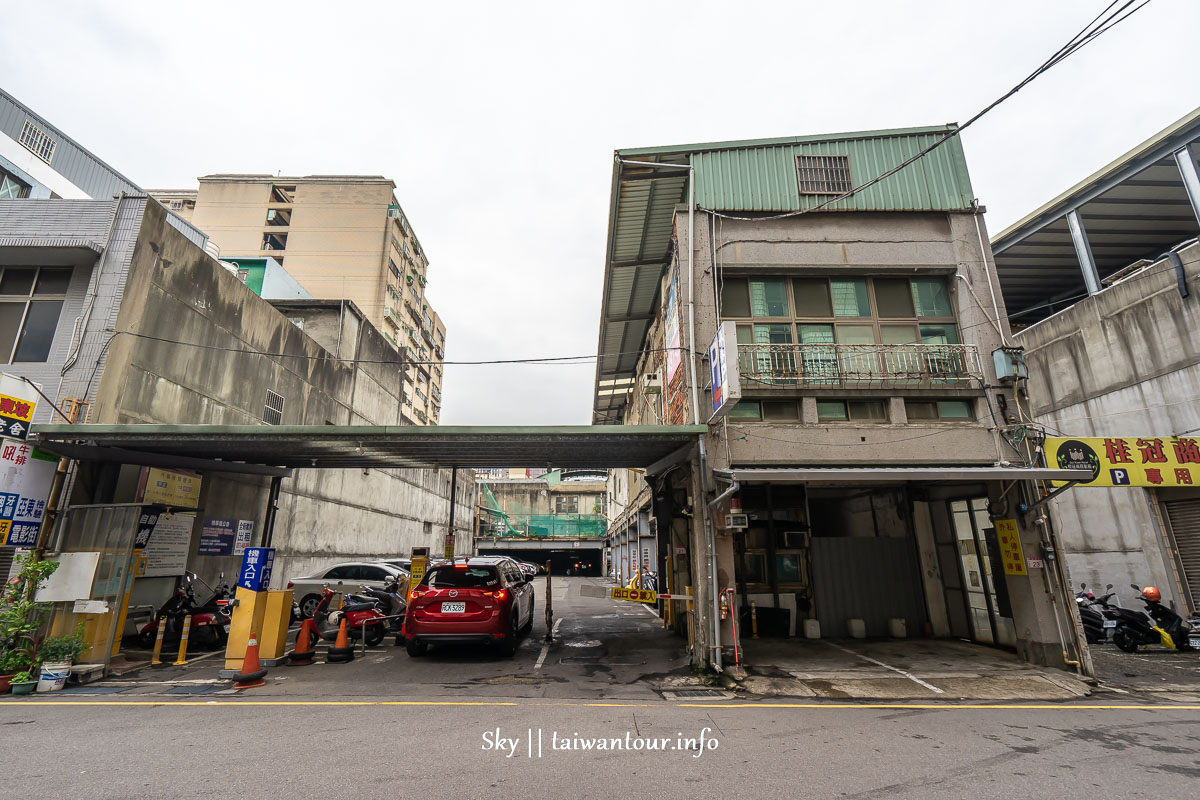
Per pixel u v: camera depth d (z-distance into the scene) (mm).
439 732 5223
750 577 11148
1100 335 13375
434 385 58969
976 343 9055
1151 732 5410
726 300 9477
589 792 3877
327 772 4191
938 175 9906
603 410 23859
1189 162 13539
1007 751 4828
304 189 43688
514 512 48500
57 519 8039
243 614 7629
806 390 8742
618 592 9258
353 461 11047
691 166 9883
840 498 13430
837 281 9664
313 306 19828
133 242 9938
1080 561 13422
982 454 8562
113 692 6820
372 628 10305
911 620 10906
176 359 11008
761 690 6980
